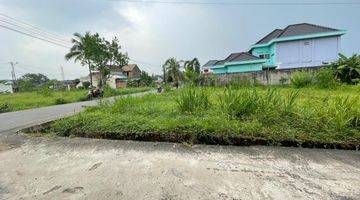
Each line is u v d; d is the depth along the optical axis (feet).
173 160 8.90
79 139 12.21
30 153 10.39
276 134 10.32
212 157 9.09
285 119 11.48
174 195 6.40
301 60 64.54
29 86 127.54
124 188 6.88
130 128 12.12
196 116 13.60
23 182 7.52
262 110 12.25
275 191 6.43
